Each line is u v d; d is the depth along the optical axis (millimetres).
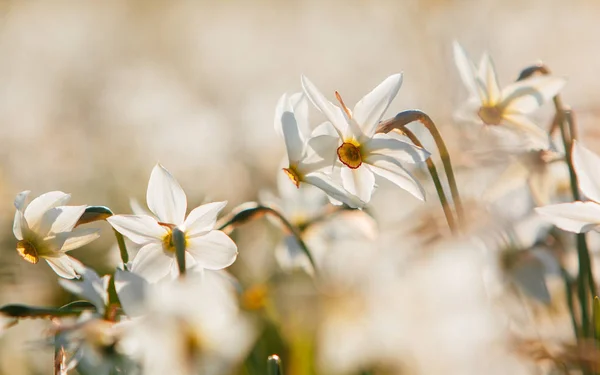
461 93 1483
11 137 2068
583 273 826
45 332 773
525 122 835
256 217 850
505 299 794
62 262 822
